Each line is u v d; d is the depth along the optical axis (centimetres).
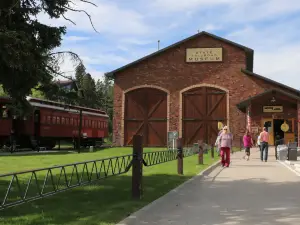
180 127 3766
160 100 3838
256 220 742
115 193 1004
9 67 873
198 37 3788
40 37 966
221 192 1065
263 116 3334
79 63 1034
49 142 3769
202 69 3762
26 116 1112
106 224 664
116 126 3903
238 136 3622
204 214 789
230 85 3694
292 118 3281
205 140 3703
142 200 908
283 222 728
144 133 3841
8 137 3206
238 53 3706
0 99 2931
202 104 3744
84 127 4325
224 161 1820
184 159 2152
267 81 3603
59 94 1072
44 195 711
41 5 972
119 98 3919
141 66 3891
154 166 1738
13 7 884
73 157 2416
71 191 1030
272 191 1088
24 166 1764
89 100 1472
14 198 921
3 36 804
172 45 3803
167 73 3834
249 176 1442
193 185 1191
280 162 2052
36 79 934
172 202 910
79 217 720
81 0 1001
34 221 684
